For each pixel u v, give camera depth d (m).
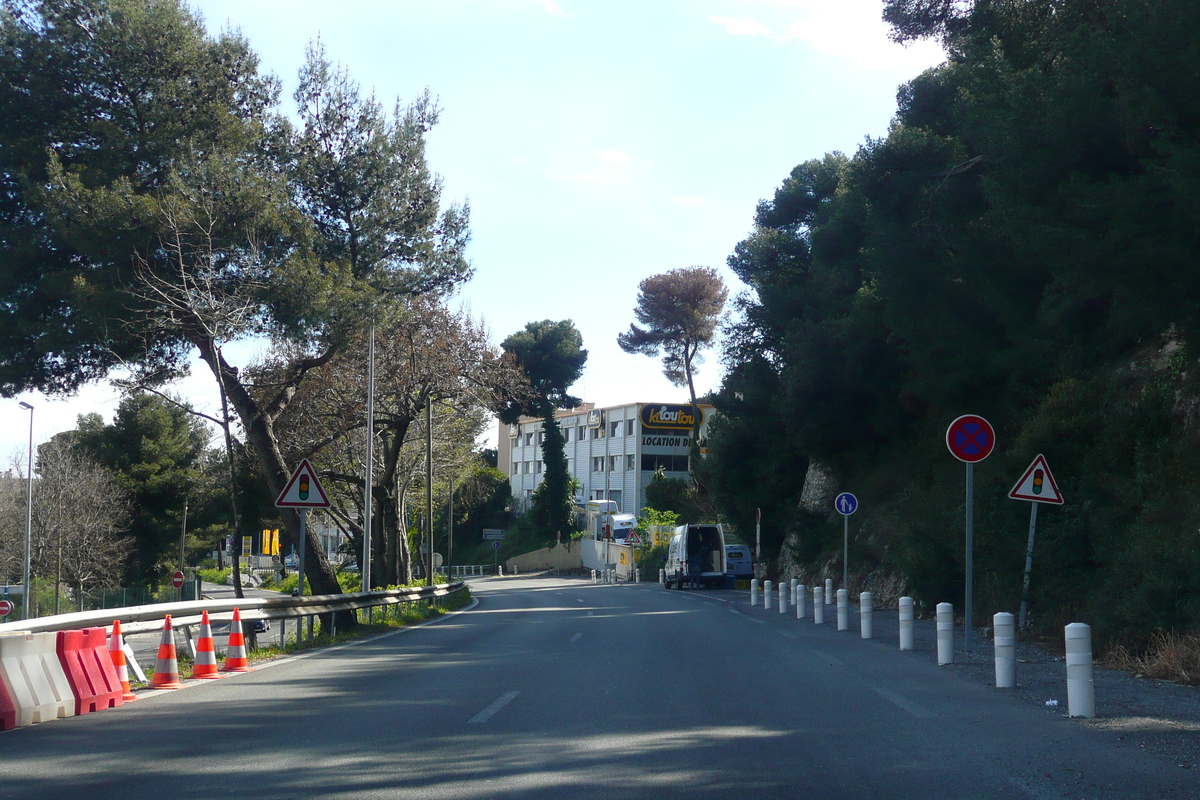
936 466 25.61
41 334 18.41
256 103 21.47
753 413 44.84
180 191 18.52
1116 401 18.41
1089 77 16.16
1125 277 14.69
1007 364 22.14
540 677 11.63
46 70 18.52
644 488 82.75
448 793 6.07
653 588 49.03
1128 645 12.81
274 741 7.71
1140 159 14.59
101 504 56.22
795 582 24.64
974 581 19.73
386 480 35.94
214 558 104.25
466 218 24.59
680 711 9.09
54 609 50.81
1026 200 17.53
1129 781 6.38
